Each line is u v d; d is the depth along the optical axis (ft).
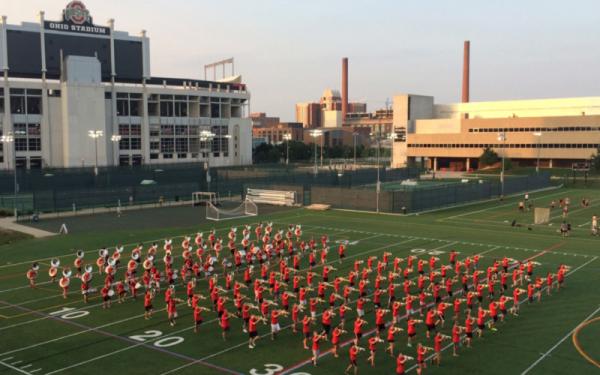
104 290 126.11
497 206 301.22
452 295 133.08
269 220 250.98
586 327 110.42
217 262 168.25
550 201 326.65
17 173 348.18
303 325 106.01
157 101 560.61
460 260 169.48
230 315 115.34
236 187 340.59
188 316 119.44
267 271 153.69
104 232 221.25
